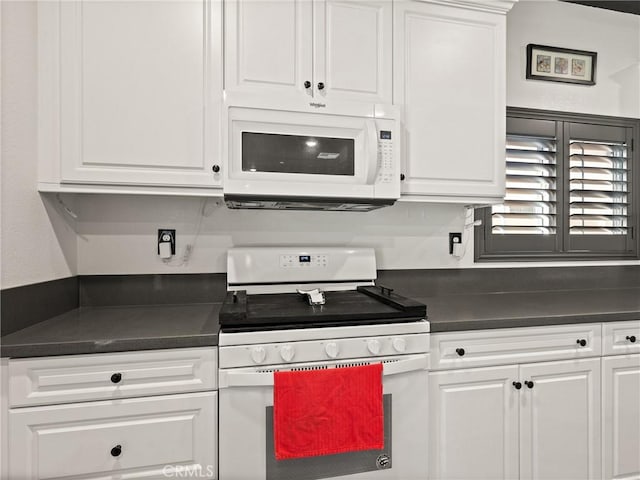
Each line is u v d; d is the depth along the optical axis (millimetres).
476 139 1628
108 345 1065
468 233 1991
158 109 1315
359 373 1184
